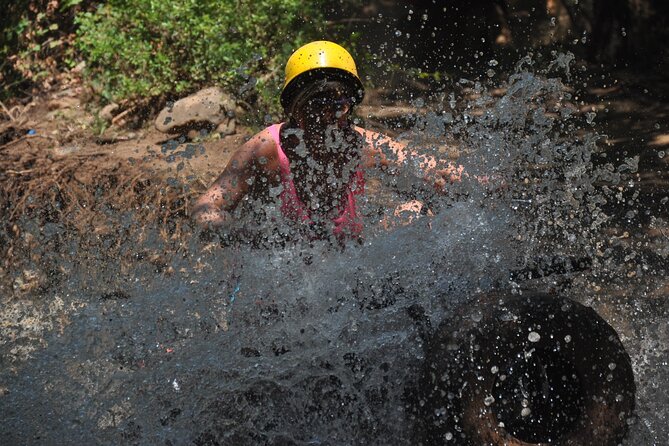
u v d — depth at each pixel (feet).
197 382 16.55
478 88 24.47
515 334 14.87
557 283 17.76
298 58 16.89
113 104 36.27
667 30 40.68
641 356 18.53
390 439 15.56
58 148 33.12
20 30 40.57
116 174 29.81
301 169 16.94
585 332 15.06
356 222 17.11
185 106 34.37
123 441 16.37
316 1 38.47
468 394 14.70
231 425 16.26
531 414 15.42
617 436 15.26
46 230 26.07
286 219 17.08
